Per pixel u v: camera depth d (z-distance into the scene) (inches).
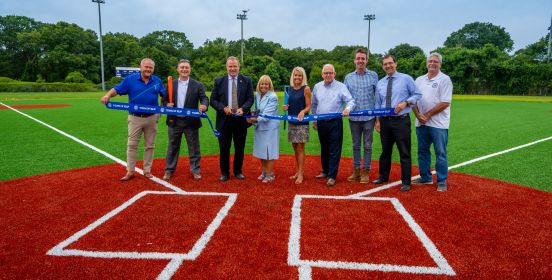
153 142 222.7
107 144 345.1
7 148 319.3
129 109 206.5
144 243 132.0
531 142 364.5
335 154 208.5
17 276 109.5
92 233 140.6
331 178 208.5
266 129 210.2
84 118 568.1
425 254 124.6
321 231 143.0
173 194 190.1
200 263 117.4
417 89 196.7
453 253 125.5
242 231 142.7
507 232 143.2
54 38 2513.5
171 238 136.2
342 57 2716.5
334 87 211.3
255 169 250.1
